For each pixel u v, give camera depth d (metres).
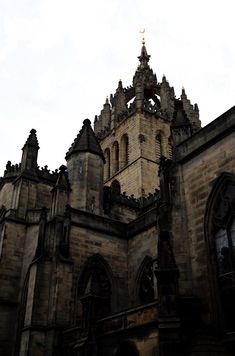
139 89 108.75
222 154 34.31
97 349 35.66
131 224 55.88
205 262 32.94
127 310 34.28
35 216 56.97
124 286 52.56
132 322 33.34
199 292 32.53
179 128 40.31
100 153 71.88
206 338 28.78
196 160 36.72
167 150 104.06
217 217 33.28
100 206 67.56
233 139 33.69
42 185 66.19
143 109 105.06
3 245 54.50
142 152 98.12
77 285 47.56
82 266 49.22
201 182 35.50
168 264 30.48
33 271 45.44
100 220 53.66
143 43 134.00
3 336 49.12
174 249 34.75
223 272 31.58
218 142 35.03
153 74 125.94
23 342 41.88
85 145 71.19
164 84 116.94
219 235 32.84
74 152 70.75
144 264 51.72
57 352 40.28
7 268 53.28
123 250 54.53
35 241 54.44
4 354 48.25
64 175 52.69
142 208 75.75
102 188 69.62
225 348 28.56
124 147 107.31
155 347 30.38
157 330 30.70
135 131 102.75
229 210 32.34
